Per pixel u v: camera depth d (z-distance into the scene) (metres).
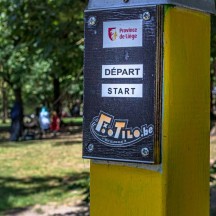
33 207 9.46
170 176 2.27
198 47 2.45
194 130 2.41
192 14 2.40
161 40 2.26
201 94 2.47
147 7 2.27
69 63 8.34
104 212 2.40
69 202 9.69
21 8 7.55
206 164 2.53
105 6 2.39
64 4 7.15
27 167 14.18
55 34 7.41
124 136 2.33
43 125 23.86
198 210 2.47
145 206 2.29
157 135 2.26
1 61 20.97
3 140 22.95
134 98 2.31
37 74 22.44
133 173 2.32
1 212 9.16
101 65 2.39
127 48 2.33
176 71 2.29
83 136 2.44
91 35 2.42
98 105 2.40
